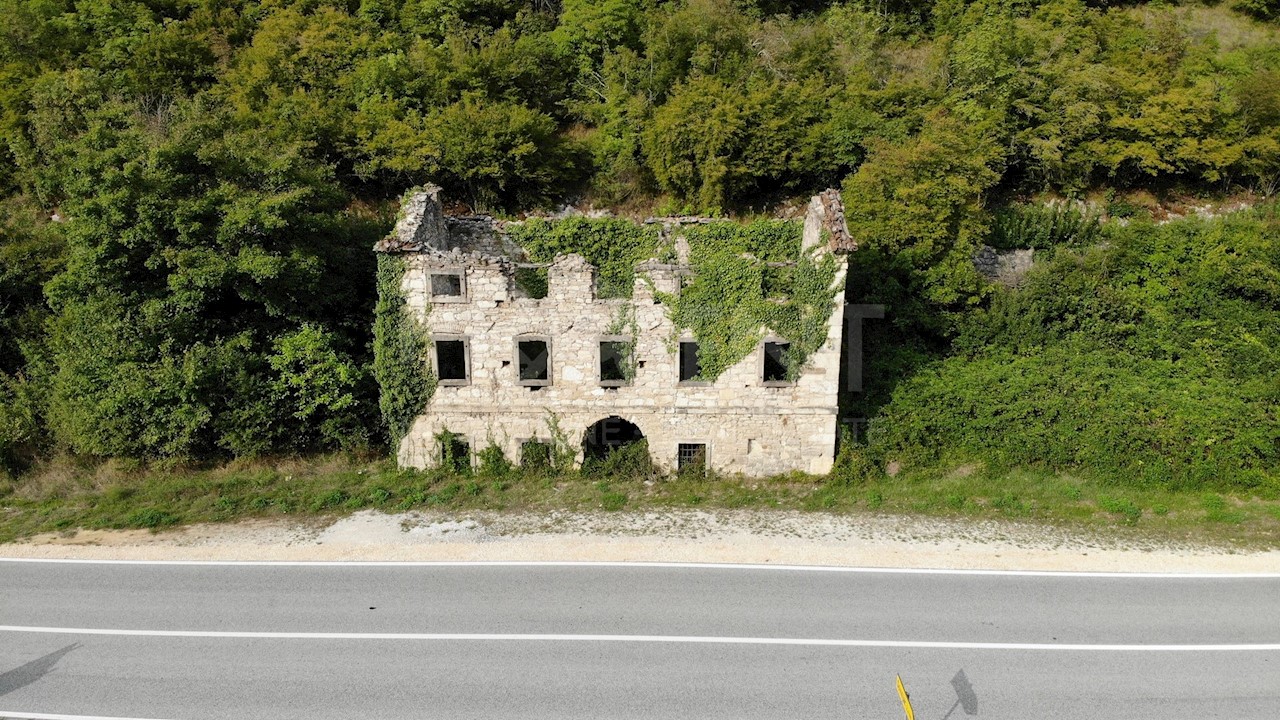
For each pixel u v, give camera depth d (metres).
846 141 37.25
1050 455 26.19
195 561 21.27
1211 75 42.09
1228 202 39.53
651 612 18.83
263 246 26.22
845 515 24.06
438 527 23.16
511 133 36.38
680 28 40.28
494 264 24.67
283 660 17.11
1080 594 19.86
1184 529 23.47
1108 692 16.22
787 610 18.95
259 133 31.91
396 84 38.53
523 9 46.03
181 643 17.69
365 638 17.83
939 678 16.58
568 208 38.81
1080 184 38.34
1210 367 29.41
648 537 22.55
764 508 24.48
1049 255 35.09
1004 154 36.66
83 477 25.89
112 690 16.17
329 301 27.55
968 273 31.80
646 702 15.84
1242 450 25.20
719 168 35.56
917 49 46.50
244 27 43.75
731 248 31.31
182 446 26.05
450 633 18.02
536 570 20.75
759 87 37.94
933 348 31.89
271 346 27.00
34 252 29.41
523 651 17.41
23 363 29.30
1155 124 37.62
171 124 28.91
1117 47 42.81
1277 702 15.98
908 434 27.17
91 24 42.59
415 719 15.34
